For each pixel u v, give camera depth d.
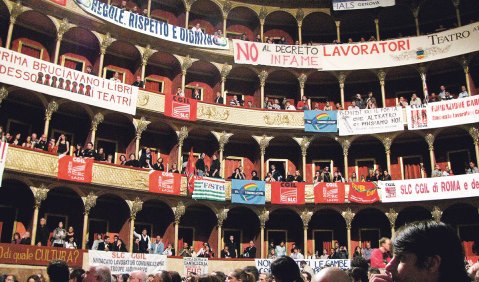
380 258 12.00
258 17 47.09
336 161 44.81
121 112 37.22
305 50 44.97
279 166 44.53
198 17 47.03
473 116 39.03
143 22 40.38
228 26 48.12
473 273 5.16
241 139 43.84
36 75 33.34
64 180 33.25
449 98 41.47
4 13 35.53
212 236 40.28
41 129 36.28
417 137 43.06
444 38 42.75
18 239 29.97
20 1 34.97
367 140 44.22
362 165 44.44
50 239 34.62
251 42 44.28
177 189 37.59
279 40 47.09
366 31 48.66
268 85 47.03
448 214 41.09
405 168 43.38
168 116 39.44
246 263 35.72
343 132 42.12
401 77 45.88
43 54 37.56
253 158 44.22
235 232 42.19
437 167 39.75
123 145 39.91
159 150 41.50
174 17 45.91
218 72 44.22
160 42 41.50
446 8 45.88
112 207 37.88
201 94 44.56
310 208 40.47
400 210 39.81
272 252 37.66
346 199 39.75
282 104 45.47
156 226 39.66
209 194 37.97
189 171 38.19
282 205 40.34
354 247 41.94
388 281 4.00
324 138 43.75
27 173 31.55
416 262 3.24
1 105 34.84
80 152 35.22
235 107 42.06
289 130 42.56
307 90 47.28
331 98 47.09
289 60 44.47
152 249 34.62
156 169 37.62
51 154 32.72
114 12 39.06
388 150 41.81
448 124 39.78
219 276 12.07
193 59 43.00
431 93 44.97
